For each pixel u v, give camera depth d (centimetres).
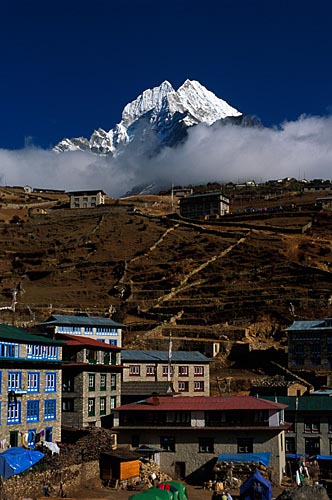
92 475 7838
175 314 18750
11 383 7912
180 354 13375
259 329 17188
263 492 6931
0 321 17250
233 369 15400
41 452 7275
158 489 6544
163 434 9031
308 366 14862
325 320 15288
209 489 8169
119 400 11119
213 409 9000
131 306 19925
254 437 8825
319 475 9212
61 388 9350
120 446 9100
